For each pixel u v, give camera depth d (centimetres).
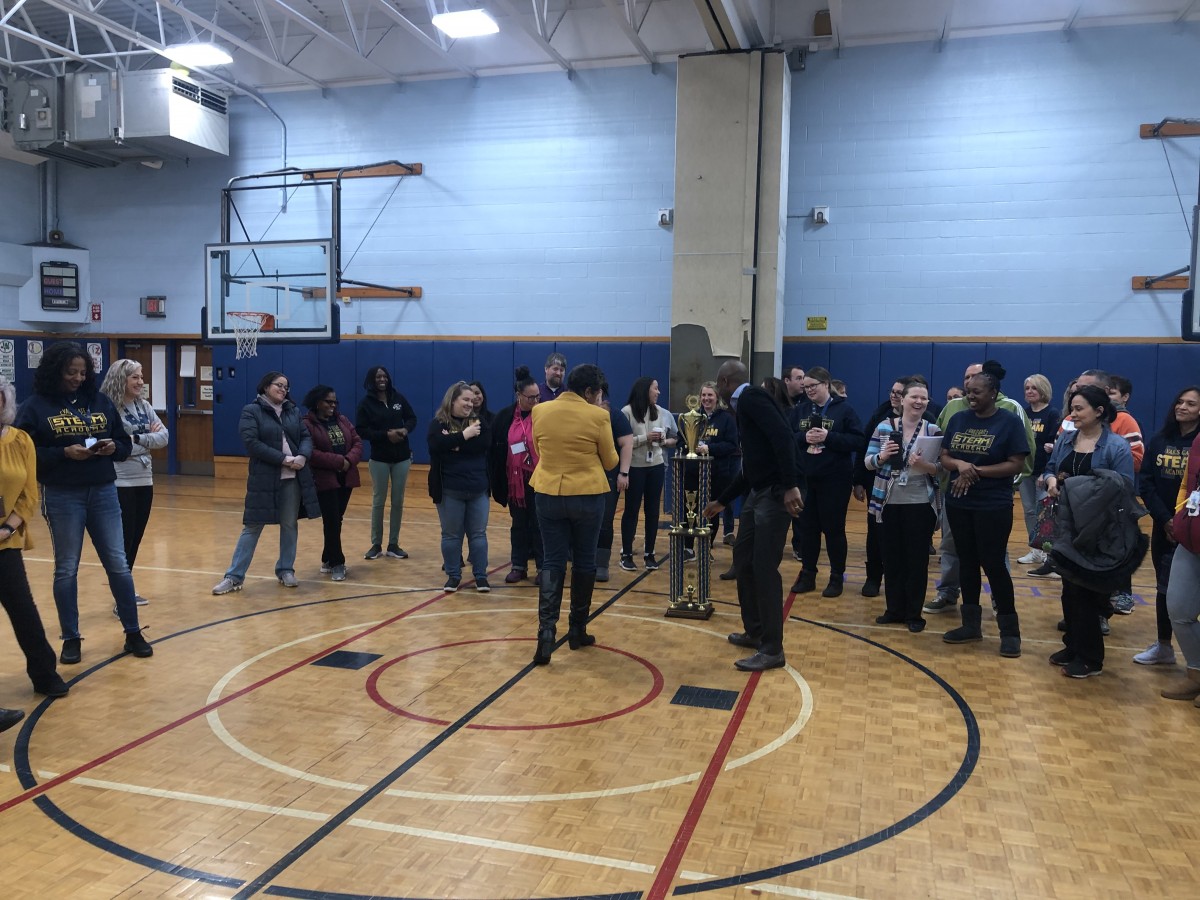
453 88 1041
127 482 520
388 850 263
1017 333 889
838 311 934
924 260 910
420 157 1057
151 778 311
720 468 660
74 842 267
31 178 1205
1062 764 329
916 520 500
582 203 1006
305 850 263
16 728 355
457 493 584
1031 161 878
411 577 637
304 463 593
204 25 884
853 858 261
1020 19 869
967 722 369
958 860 260
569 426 438
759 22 895
